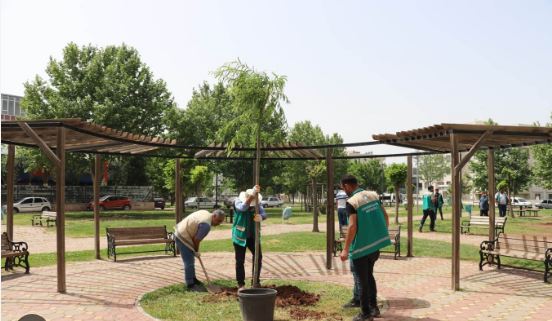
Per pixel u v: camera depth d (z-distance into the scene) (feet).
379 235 20.25
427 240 51.52
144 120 109.91
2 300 23.84
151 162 138.82
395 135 29.73
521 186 135.03
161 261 37.19
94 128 26.71
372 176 196.65
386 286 27.73
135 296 24.93
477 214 109.50
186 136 129.59
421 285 27.96
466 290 26.43
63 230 25.96
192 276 26.86
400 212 121.70
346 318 20.67
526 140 31.71
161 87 112.88
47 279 29.60
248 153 40.42
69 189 139.23
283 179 148.05
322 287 27.02
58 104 102.12
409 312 21.58
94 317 20.66
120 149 37.04
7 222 33.68
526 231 62.59
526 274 31.42
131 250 44.06
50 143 33.04
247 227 26.07
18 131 26.66
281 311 21.72
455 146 26.73
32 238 58.59
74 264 35.78
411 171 39.73
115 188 146.00
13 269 33.37
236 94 23.86
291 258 38.91
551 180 101.14
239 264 26.17
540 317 20.48
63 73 106.52
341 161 157.07
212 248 45.44
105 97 104.17
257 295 19.24
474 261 37.24
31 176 152.05
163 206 138.51
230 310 21.86
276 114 24.25
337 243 42.55
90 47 109.70
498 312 21.44
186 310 21.98
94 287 27.22
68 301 23.67
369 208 20.31
